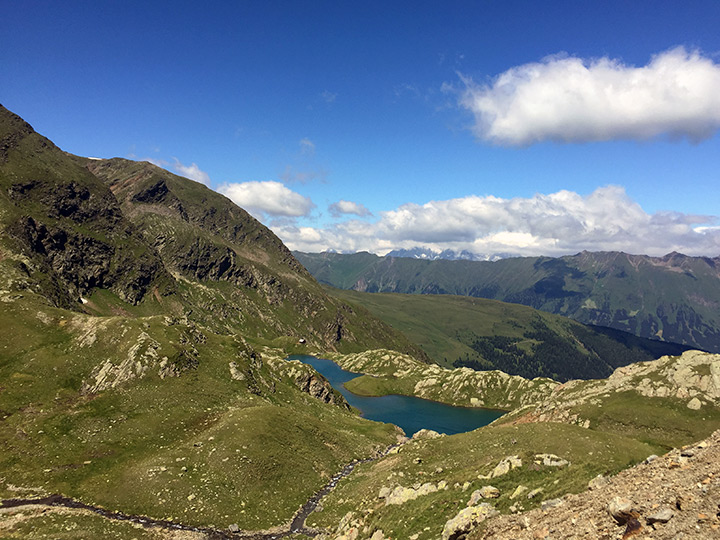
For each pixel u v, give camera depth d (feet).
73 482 227.81
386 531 143.13
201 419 312.50
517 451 222.89
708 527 56.65
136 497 220.02
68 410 286.87
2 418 266.16
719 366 336.70
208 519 214.28
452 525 113.39
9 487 216.13
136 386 323.78
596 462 159.63
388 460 294.25
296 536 209.15
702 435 299.99
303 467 283.38
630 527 67.21
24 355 325.83
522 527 92.02
